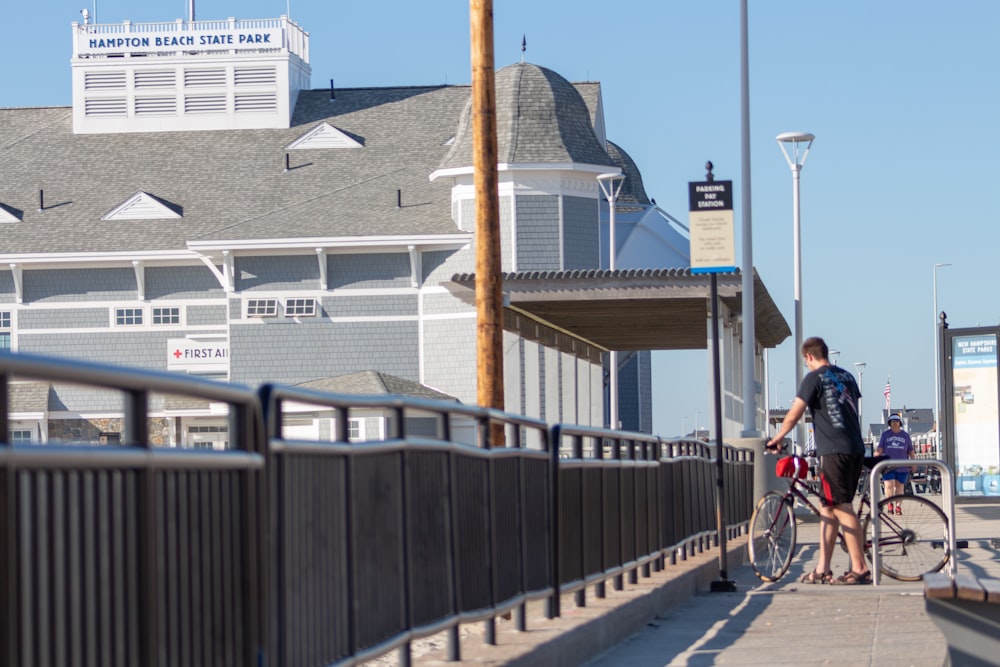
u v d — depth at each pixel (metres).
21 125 127.50
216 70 123.62
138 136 123.75
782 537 27.94
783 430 26.72
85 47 124.81
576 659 17.19
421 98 125.69
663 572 25.47
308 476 10.47
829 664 17.02
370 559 11.87
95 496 7.28
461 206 105.31
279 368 105.62
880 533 27.30
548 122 102.12
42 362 6.57
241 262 106.38
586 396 74.19
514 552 16.61
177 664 8.20
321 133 120.75
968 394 39.34
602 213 121.94
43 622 6.71
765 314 61.84
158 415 101.12
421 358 104.50
